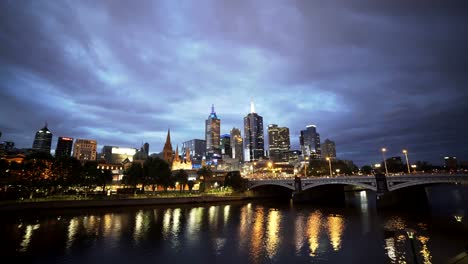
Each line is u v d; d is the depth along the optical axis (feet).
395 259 145.48
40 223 238.48
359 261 143.13
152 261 144.87
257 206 412.36
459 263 92.79
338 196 546.26
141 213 312.91
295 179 464.24
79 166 378.73
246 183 562.25
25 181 331.36
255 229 227.20
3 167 314.96
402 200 368.07
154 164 443.32
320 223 253.44
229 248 169.17
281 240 188.65
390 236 194.90
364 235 200.23
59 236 193.77
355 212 326.24
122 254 156.15
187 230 221.87
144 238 193.57
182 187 584.40
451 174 273.13
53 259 145.48
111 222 251.19
